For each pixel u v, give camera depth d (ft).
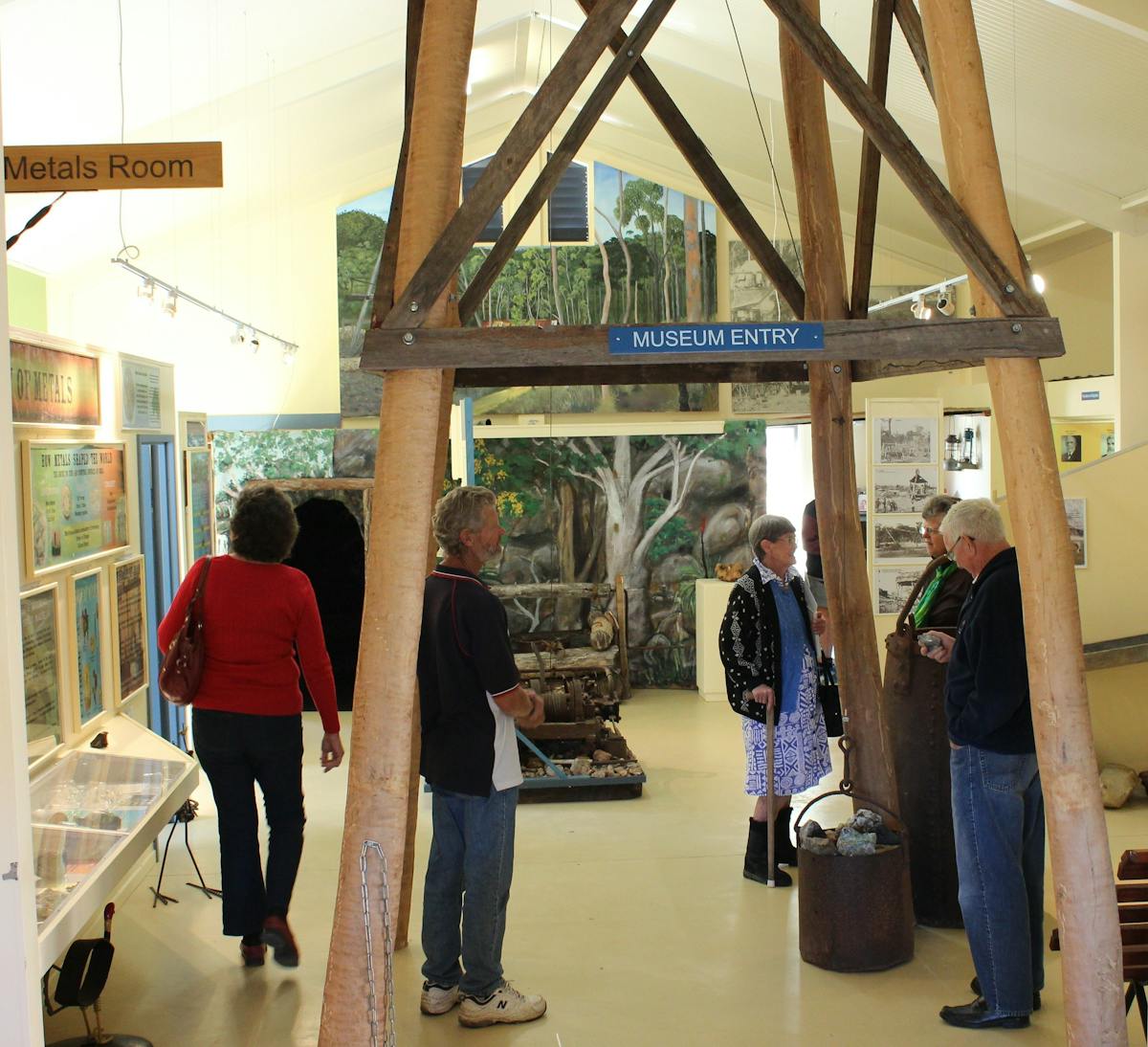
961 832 13.69
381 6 29.60
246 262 45.14
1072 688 9.80
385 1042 9.44
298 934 17.03
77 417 18.43
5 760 9.70
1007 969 13.47
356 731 9.58
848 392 16.56
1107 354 48.39
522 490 37.88
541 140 9.57
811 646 19.12
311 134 37.24
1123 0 24.40
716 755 28.73
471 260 44.88
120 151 15.14
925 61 13.67
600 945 16.48
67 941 11.43
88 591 18.44
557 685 28.68
